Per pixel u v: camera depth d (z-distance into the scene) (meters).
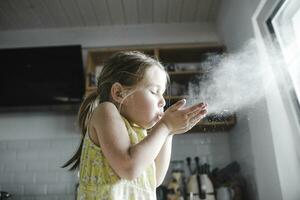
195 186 2.26
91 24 3.04
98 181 0.78
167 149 0.93
